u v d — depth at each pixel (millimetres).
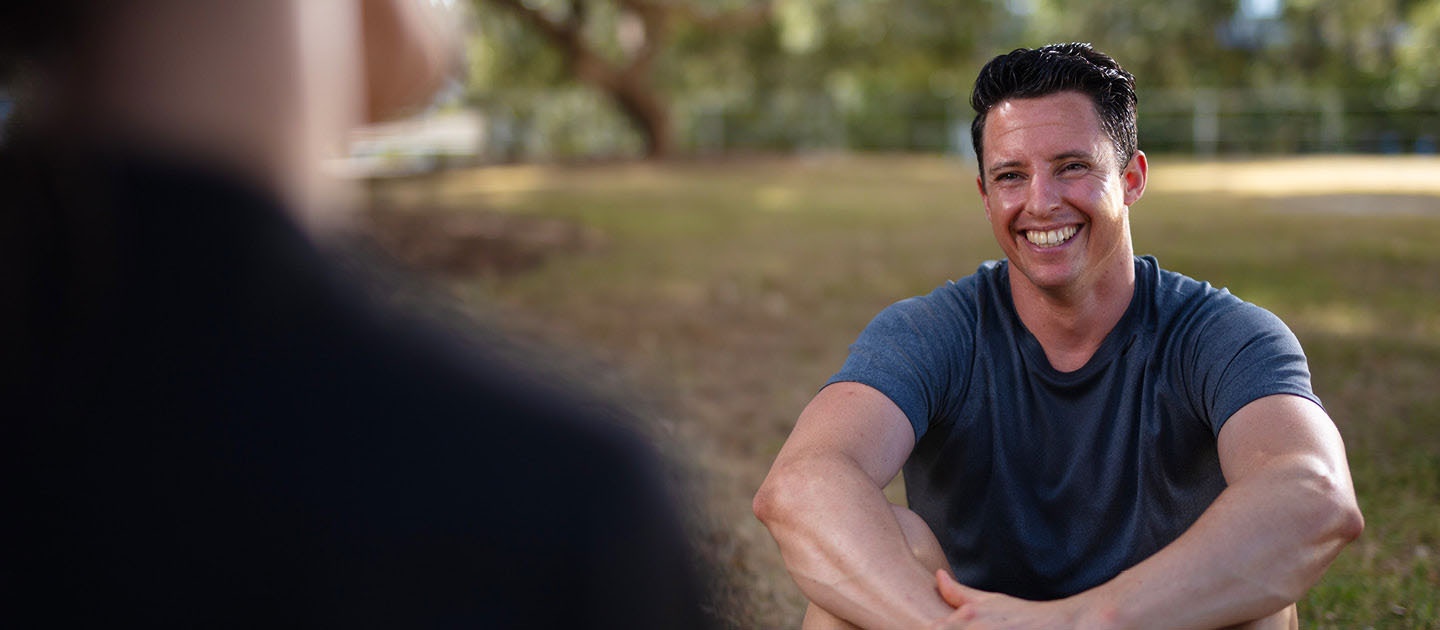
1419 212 12383
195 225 447
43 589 453
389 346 484
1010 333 2314
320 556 465
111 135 443
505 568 481
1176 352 2230
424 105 551
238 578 462
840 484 2059
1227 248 9531
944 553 2373
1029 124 2178
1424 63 25422
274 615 465
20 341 444
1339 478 1970
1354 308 7012
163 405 450
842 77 28484
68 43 439
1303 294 7434
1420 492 3973
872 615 1949
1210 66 28141
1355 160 21781
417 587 474
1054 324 2252
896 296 8242
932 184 18266
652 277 9117
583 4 23344
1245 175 18516
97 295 443
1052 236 2182
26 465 447
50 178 442
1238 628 1906
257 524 461
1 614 453
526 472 488
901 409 2256
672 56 27547
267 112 455
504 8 22312
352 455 468
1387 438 4551
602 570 499
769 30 26250
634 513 511
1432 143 23797
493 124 28797
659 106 24703
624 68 24047
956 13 24844
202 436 454
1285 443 2027
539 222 12141
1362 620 3059
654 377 5871
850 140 27562
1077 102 2176
